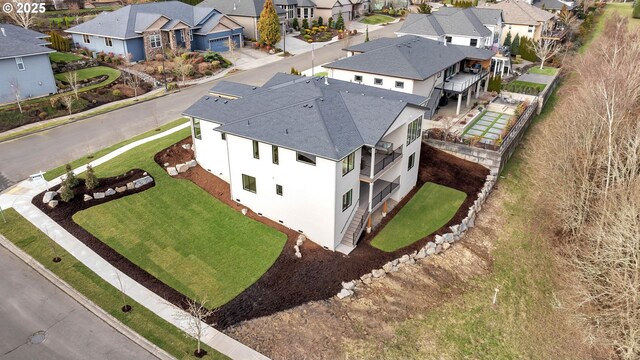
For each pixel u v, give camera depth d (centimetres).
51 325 1972
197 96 4719
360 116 2677
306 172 2453
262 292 2259
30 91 4428
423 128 3988
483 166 3559
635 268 2223
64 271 2270
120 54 5656
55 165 3231
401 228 2848
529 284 2630
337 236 2566
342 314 2184
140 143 3519
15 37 4447
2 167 3212
